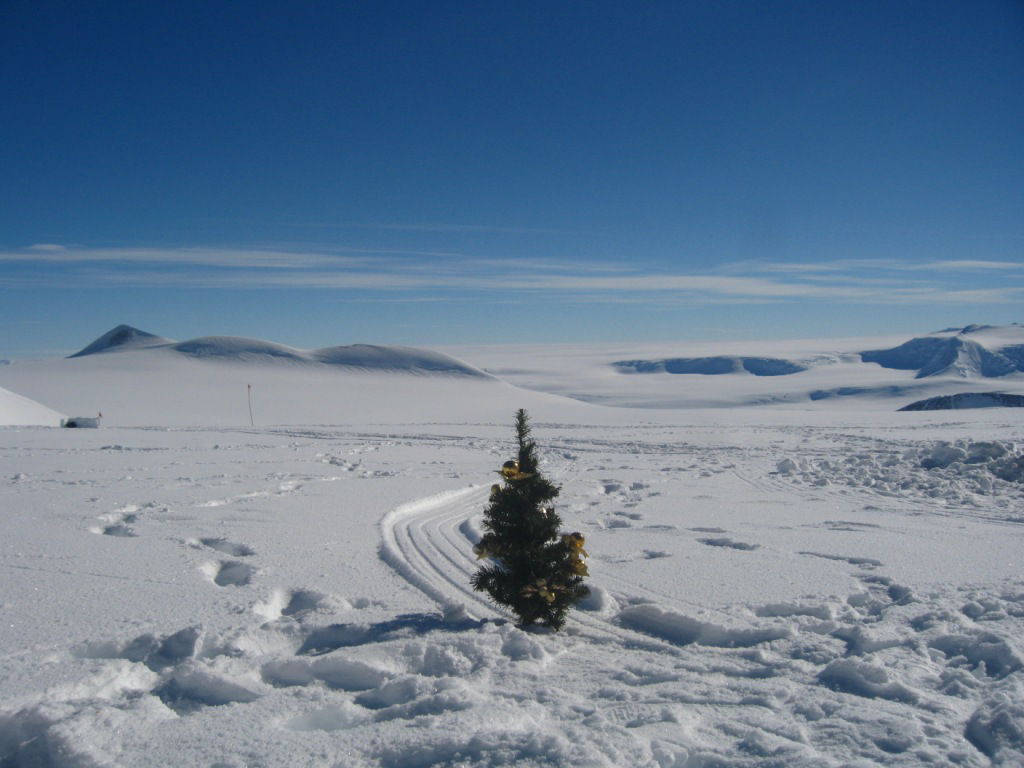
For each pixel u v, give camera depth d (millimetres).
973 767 3637
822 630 5801
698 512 11703
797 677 4852
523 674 4883
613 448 25719
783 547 8812
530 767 3633
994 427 35188
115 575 7180
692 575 7422
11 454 21562
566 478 16750
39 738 3818
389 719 4223
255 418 59812
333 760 3748
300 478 16000
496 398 90250
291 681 4926
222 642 5254
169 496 12781
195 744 3896
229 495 12938
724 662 5148
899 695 4477
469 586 7109
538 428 39906
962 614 5926
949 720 4164
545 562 5789
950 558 8094
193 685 4645
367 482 15430
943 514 11344
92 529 9711
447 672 4930
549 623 5871
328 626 5688
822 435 31734
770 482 15750
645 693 4609
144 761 3721
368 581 7176
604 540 9359
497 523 5918
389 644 5191
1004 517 10992
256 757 3770
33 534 9250
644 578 7309
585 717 4238
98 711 4129
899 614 5980
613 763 3666
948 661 5051
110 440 27656
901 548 8672
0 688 4445
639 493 14125
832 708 4320
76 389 78562
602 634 5805
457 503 12953
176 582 6934
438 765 3701
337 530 9836
